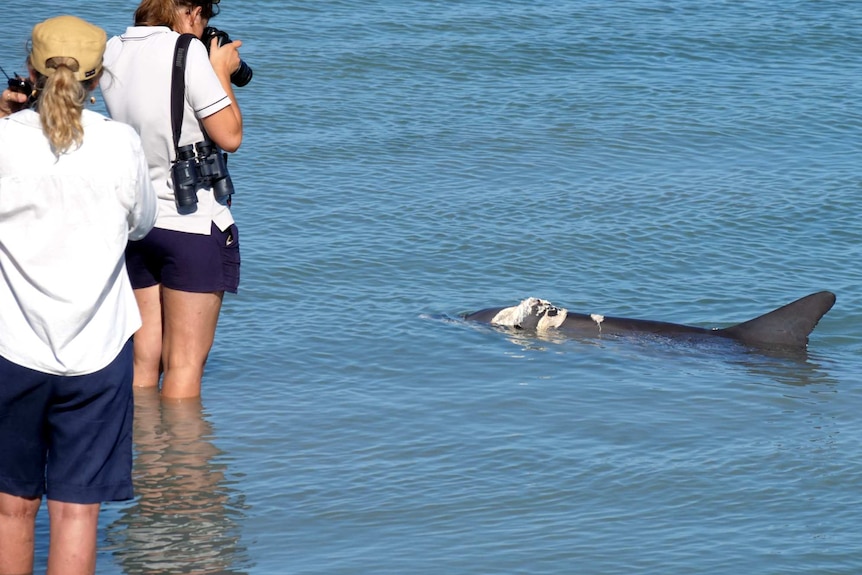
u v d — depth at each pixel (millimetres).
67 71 11664
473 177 37469
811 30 59531
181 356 20016
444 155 39594
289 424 19172
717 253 31500
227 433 18656
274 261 29062
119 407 12273
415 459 17766
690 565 14125
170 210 19188
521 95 47281
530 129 42906
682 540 14906
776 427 19562
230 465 17297
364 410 20000
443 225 32781
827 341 25688
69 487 12227
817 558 14375
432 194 35500
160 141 18891
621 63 52812
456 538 14906
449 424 19391
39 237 11727
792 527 15352
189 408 19797
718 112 45969
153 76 18750
